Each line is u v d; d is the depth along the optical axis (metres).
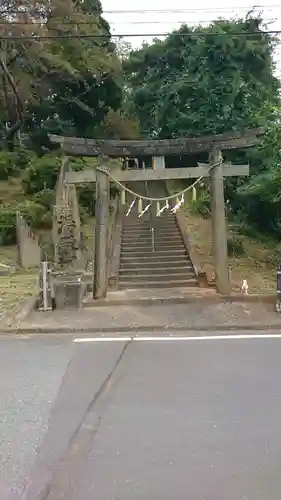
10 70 27.44
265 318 11.56
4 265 18.56
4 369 8.02
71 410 6.12
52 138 13.74
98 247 13.88
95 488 4.26
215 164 13.89
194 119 26.30
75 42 27.97
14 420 5.82
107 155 14.16
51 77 30.02
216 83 26.30
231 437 5.25
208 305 13.06
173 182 31.12
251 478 4.38
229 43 26.03
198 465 4.64
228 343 9.58
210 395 6.55
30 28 23.38
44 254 19.61
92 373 7.70
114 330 11.02
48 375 7.64
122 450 4.99
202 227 22.45
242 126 25.12
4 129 32.66
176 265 17.78
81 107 32.06
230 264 18.42
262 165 21.16
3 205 24.03
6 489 4.27
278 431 5.38
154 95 32.91
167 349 9.19
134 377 7.44
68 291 13.10
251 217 23.20
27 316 12.13
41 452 4.97
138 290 15.43
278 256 20.02
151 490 4.21
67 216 14.18
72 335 10.69
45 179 25.95
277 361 8.14
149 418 5.81
